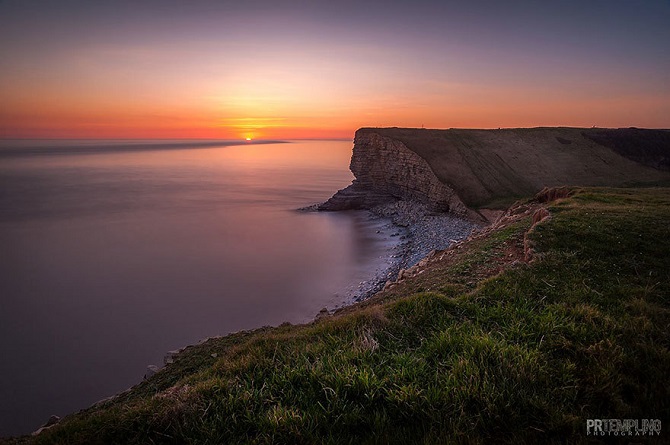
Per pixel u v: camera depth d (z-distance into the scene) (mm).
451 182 86500
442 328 7398
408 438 4531
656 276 9797
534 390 5113
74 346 33812
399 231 75812
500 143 116438
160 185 163500
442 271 15062
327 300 42656
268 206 110562
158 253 64562
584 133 133875
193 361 12258
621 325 6777
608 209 19000
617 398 4957
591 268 10500
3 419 24438
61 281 51031
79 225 87250
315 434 4715
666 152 126812
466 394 5047
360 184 106500
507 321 7469
